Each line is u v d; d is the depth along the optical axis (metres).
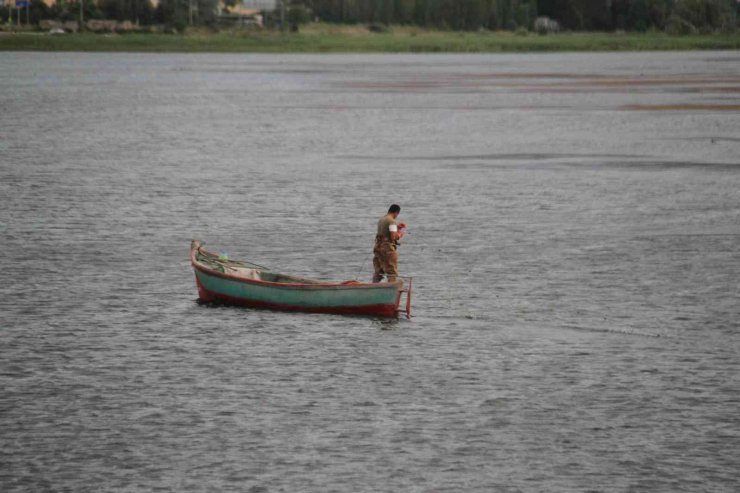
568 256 113.44
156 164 186.25
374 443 64.38
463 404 70.38
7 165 183.12
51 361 78.31
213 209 140.62
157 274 105.19
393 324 87.69
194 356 79.44
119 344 82.25
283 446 63.94
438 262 110.62
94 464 61.66
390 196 151.38
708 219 134.25
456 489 59.03
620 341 83.88
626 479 60.31
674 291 99.19
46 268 107.44
